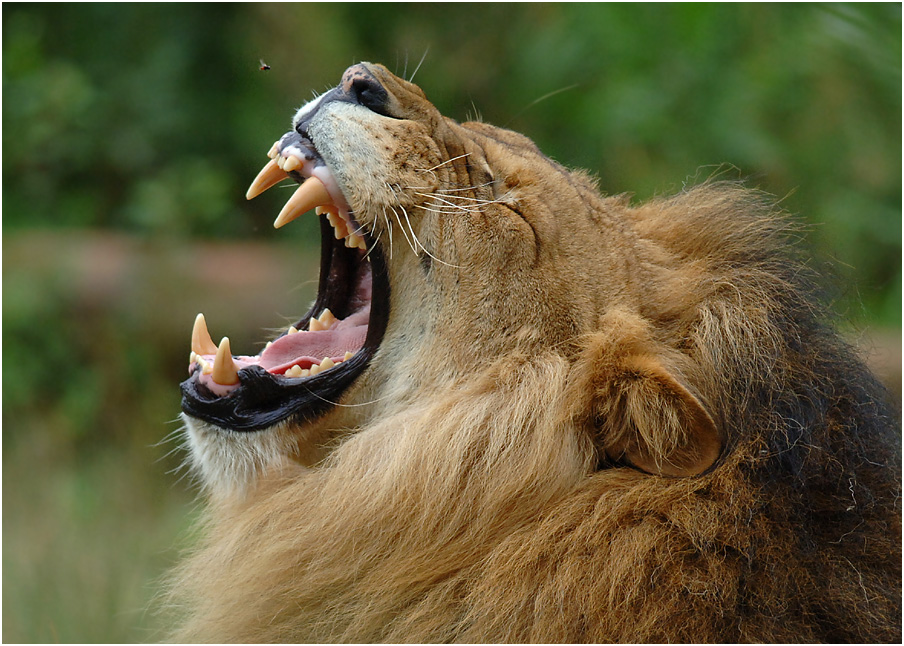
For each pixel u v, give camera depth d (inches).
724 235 224.2
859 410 205.9
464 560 193.5
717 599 179.6
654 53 648.4
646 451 188.9
